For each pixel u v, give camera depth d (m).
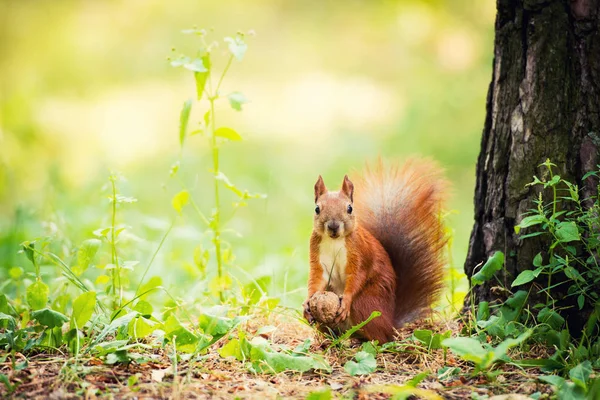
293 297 11.06
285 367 7.44
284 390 7.00
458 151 22.17
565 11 8.15
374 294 8.52
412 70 28.73
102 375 7.11
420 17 30.22
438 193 9.49
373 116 26.22
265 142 24.62
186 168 21.00
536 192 8.24
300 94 28.05
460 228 16.28
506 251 8.48
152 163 22.59
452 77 27.14
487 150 8.80
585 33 8.06
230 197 18.86
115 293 8.94
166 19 31.39
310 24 32.44
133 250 11.84
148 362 7.49
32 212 13.44
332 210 8.30
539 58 8.22
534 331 7.92
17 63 28.38
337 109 26.86
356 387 7.14
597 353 7.46
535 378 7.21
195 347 7.80
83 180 19.52
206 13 31.84
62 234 11.00
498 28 8.61
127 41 30.36
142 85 28.28
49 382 6.89
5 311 8.58
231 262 10.24
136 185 19.34
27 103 24.31
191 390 6.84
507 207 8.45
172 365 7.46
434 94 25.55
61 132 23.84
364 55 30.28
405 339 8.27
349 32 31.83
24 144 22.11
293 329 9.02
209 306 9.79
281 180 20.06
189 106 8.91
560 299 8.15
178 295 10.59
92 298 7.80
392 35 30.95
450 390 7.09
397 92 27.61
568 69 8.15
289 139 24.92
